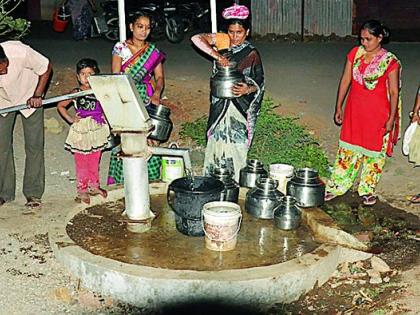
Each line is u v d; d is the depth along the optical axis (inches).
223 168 260.4
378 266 232.2
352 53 273.9
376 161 279.1
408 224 269.9
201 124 343.6
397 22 714.2
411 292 219.8
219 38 265.0
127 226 241.9
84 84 261.7
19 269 229.3
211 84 264.5
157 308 208.1
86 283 218.4
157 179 280.4
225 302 206.4
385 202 289.7
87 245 233.0
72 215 255.1
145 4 630.5
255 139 306.8
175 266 218.4
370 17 692.1
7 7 685.9
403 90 427.8
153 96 271.1
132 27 266.5
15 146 337.7
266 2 657.6
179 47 597.6
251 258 223.8
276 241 235.0
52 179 308.5
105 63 506.6
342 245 235.5
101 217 254.4
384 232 262.8
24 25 375.9
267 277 208.1
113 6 634.8
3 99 267.1
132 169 234.5
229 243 227.0
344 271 229.5
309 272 215.2
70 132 265.1
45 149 337.4
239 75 260.4
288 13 658.8
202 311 206.1
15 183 288.5
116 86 219.3
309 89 429.1
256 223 247.8
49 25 765.9
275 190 251.6
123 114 225.6
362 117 273.3
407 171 319.6
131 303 210.7
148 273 209.3
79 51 569.6
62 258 226.5
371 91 269.4
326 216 246.7
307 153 306.3
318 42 644.7
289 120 319.0
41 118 275.6
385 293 219.3
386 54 266.4
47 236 252.4
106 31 634.8
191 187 236.1
